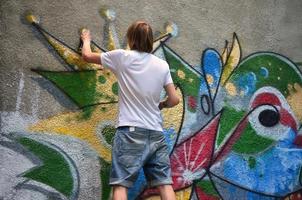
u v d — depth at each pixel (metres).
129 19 4.02
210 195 4.13
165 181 3.42
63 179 3.65
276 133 4.48
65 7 3.80
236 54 4.41
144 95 3.42
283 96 4.57
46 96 3.67
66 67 3.76
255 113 4.42
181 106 4.12
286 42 4.65
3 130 3.52
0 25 3.58
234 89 4.36
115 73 3.50
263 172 4.38
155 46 4.09
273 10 4.63
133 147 3.32
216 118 4.25
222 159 4.22
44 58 3.70
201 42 4.27
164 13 4.16
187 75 4.18
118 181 3.29
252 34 4.51
